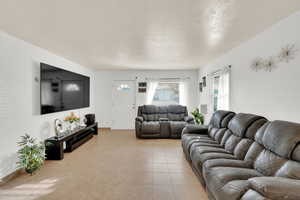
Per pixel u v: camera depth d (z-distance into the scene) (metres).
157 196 2.29
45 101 3.54
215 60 4.66
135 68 6.26
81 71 5.58
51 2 1.79
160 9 1.93
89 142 4.93
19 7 1.89
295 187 1.19
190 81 6.72
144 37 2.88
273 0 1.78
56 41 3.12
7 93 2.77
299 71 2.03
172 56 4.32
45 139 3.70
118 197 2.27
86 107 5.77
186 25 2.38
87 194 2.34
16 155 2.93
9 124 2.81
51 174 2.93
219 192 1.72
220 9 1.95
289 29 2.15
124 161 3.51
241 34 2.77
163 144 4.75
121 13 2.03
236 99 3.51
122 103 6.81
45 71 3.54
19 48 2.99
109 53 4.01
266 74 2.60
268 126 2.05
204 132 3.85
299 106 2.04
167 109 6.07
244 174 1.80
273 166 1.76
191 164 3.17
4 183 2.63
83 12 2.00
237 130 2.63
